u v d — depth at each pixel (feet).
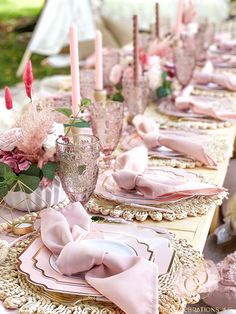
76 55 4.60
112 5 15.40
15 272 3.45
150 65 7.09
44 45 15.64
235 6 17.94
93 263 3.30
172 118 6.47
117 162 4.74
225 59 9.38
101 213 4.19
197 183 4.44
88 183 3.98
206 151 5.23
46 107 4.19
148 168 4.89
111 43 15.48
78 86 4.66
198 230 4.00
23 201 4.15
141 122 5.75
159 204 4.25
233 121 6.27
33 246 3.64
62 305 3.15
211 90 7.61
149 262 3.26
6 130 4.23
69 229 3.65
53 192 4.17
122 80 6.42
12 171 4.05
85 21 15.35
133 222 4.09
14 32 24.97
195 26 9.39
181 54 7.11
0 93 11.18
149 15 15.19
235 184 6.86
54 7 15.34
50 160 4.08
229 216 6.08
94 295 3.15
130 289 3.09
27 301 3.18
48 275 3.33
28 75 4.09
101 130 4.88
